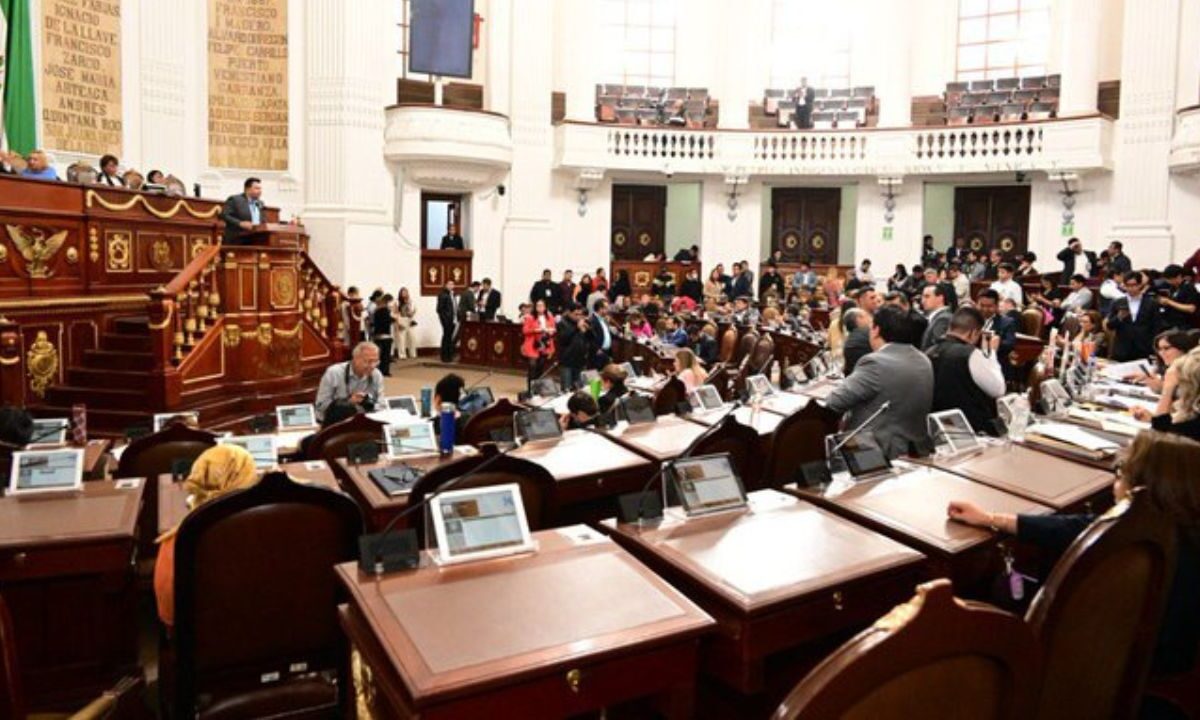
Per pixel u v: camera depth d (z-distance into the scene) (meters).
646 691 1.85
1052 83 15.54
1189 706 2.18
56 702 2.96
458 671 1.66
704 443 3.76
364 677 2.03
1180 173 13.54
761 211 17.34
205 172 12.66
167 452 3.95
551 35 16.33
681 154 16.52
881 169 16.00
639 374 9.18
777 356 9.74
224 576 2.57
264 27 13.10
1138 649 2.02
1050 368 5.67
